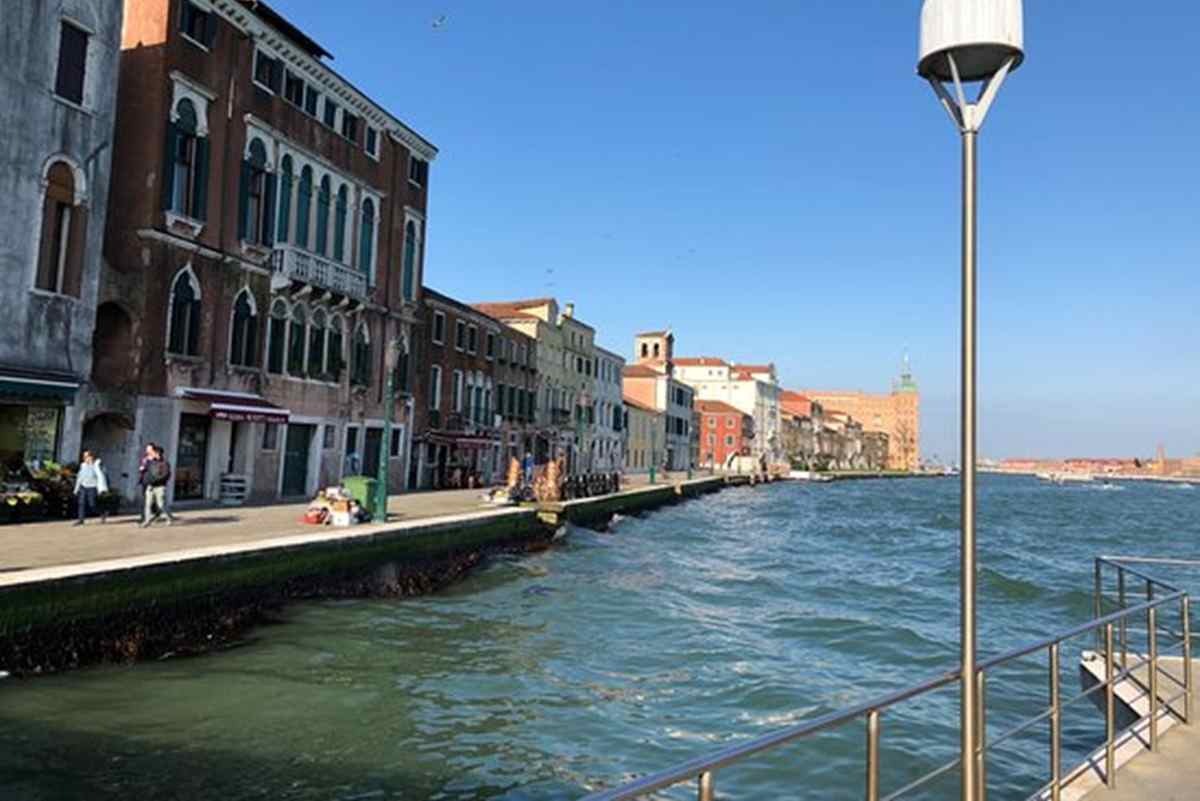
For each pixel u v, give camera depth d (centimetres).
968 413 347
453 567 2255
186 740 934
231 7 2464
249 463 2597
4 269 1784
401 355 3588
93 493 1767
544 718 1079
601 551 2981
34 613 1077
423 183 3775
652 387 9288
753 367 13050
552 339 6003
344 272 3044
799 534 4197
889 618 1902
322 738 966
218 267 2459
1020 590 2388
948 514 6081
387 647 1408
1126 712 719
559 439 6084
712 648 1506
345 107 3119
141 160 2248
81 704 1020
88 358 1986
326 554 1695
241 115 2553
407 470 3647
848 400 19675
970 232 352
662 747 991
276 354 2748
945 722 1080
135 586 1229
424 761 916
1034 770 902
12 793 769
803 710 1148
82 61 1973
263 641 1396
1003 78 350
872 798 356
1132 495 11688
